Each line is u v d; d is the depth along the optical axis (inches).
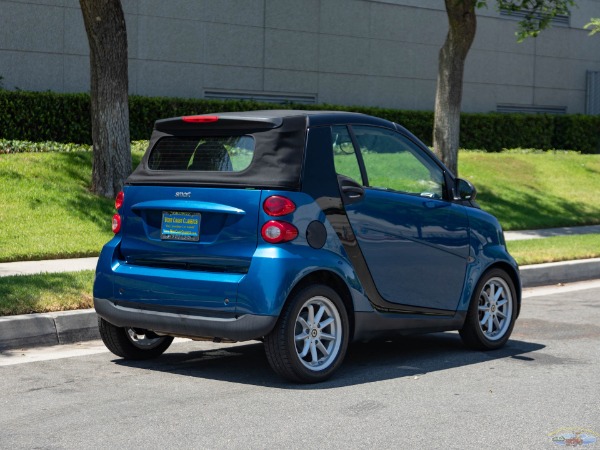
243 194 276.2
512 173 908.0
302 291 275.0
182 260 284.8
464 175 862.5
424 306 315.6
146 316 286.8
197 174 286.5
